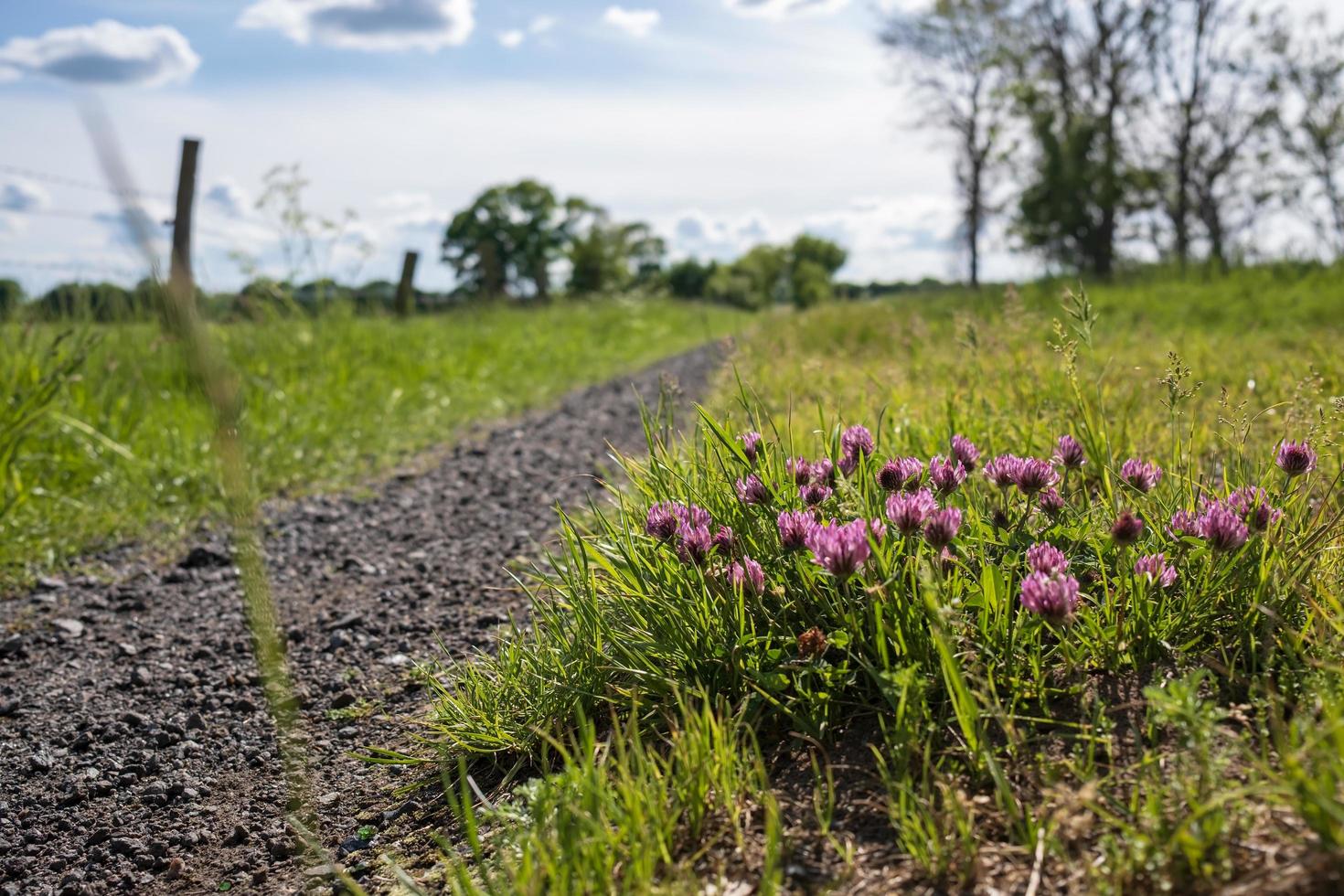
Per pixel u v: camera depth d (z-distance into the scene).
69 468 5.94
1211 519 2.25
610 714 2.60
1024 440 3.79
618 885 1.82
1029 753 1.98
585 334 17.67
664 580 2.67
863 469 2.75
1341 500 3.02
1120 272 25.86
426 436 8.05
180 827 2.54
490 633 3.57
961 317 4.88
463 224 53.81
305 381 8.57
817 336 11.66
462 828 2.32
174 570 4.76
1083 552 2.60
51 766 2.91
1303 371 5.59
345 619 3.92
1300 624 2.24
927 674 2.18
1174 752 1.90
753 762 2.19
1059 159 29.28
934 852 1.75
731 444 2.89
